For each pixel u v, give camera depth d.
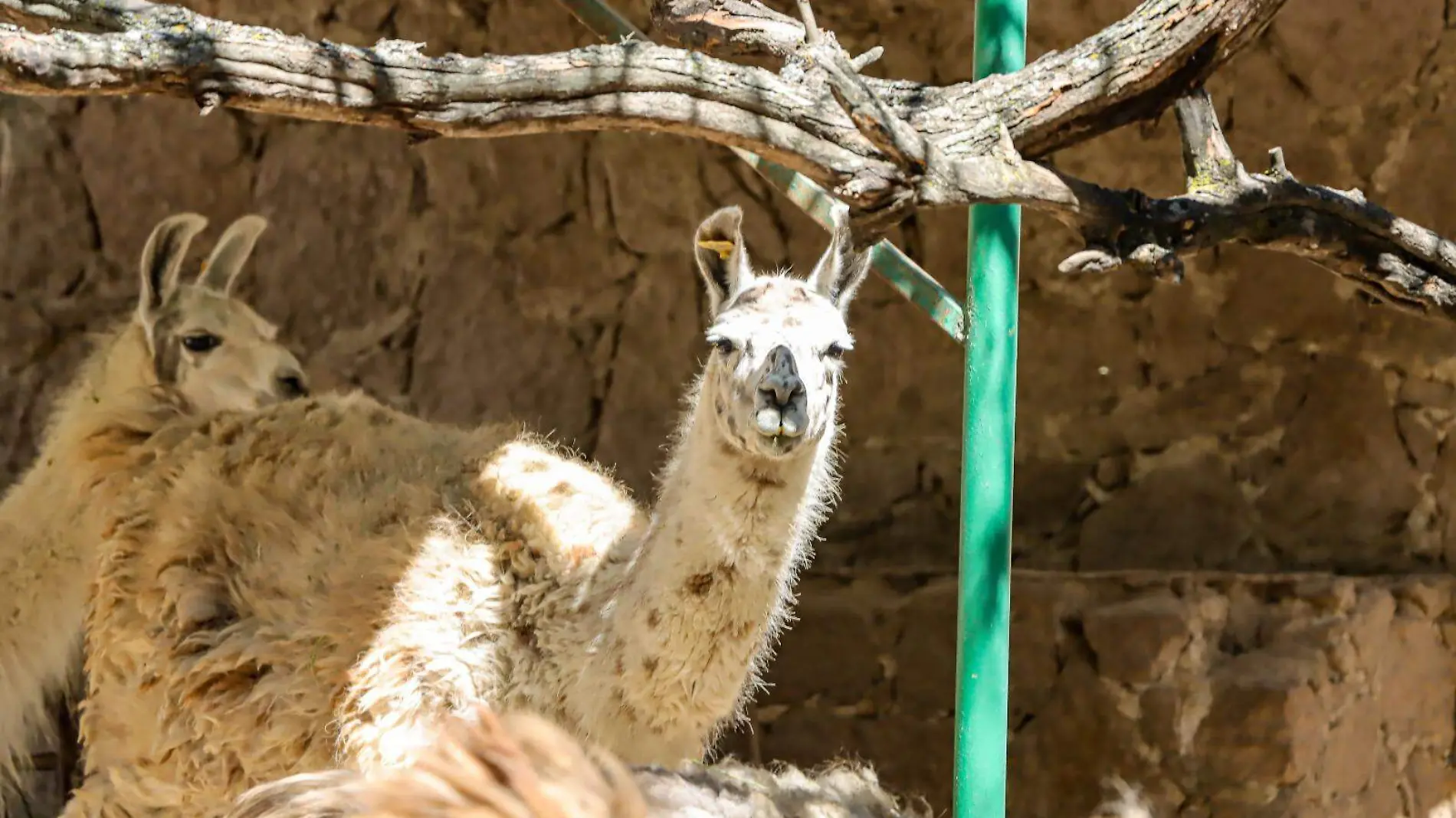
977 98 10.95
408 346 23.19
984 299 11.92
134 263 23.52
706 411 12.67
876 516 22.09
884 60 21.70
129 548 15.27
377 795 3.19
